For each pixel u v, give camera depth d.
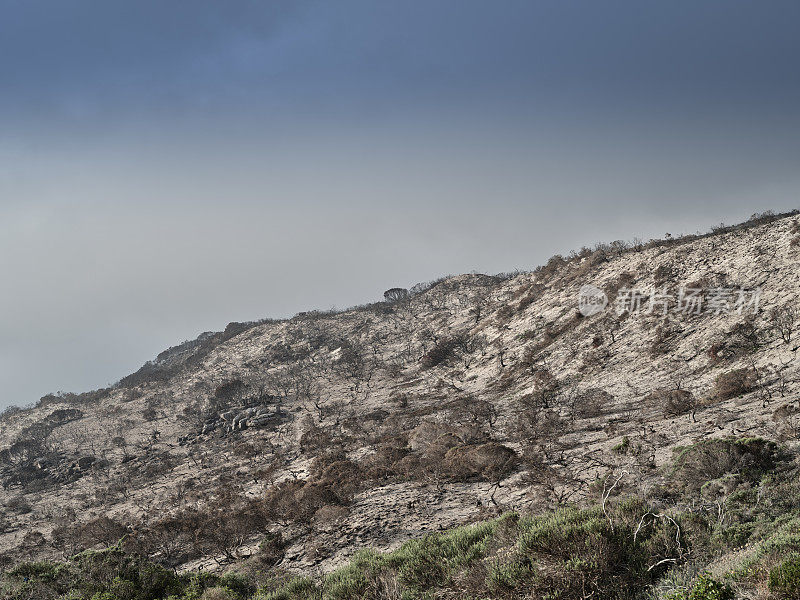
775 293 65.62
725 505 18.25
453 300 167.12
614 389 64.81
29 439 126.19
